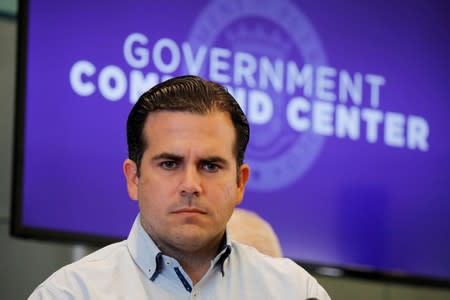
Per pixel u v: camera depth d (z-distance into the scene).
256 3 4.99
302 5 5.12
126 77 4.63
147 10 4.72
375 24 5.30
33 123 4.44
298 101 5.00
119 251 2.56
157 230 2.45
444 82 5.45
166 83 2.52
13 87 4.99
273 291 2.59
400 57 5.35
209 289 2.54
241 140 2.52
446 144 5.39
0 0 5.02
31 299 2.47
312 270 4.91
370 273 5.05
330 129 5.06
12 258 4.84
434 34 5.47
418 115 5.34
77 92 4.53
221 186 2.45
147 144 2.47
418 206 5.25
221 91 2.52
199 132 2.43
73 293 2.46
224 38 4.89
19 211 4.36
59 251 4.90
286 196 4.90
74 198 4.45
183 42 4.79
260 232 3.74
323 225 4.97
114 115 4.57
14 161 4.38
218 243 2.54
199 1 4.84
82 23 4.59
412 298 5.74
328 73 5.12
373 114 5.20
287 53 5.03
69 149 4.48
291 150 4.94
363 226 5.07
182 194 2.41
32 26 4.50
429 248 5.24
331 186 5.02
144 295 2.48
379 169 5.17
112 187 4.52
